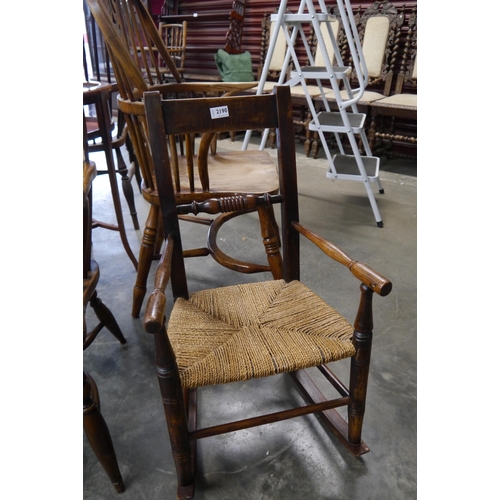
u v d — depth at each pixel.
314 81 3.57
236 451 1.03
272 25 3.62
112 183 1.66
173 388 0.77
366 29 3.14
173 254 1.02
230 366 0.78
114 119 4.56
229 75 3.58
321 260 1.91
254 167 1.53
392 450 1.02
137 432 1.08
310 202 2.58
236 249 2.04
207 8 4.14
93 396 0.82
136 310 1.51
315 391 1.17
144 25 1.58
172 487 0.95
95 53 2.16
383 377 1.24
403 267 1.84
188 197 1.25
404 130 3.31
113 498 0.92
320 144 3.73
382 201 2.58
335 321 0.91
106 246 2.07
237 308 0.98
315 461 1.00
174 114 0.96
